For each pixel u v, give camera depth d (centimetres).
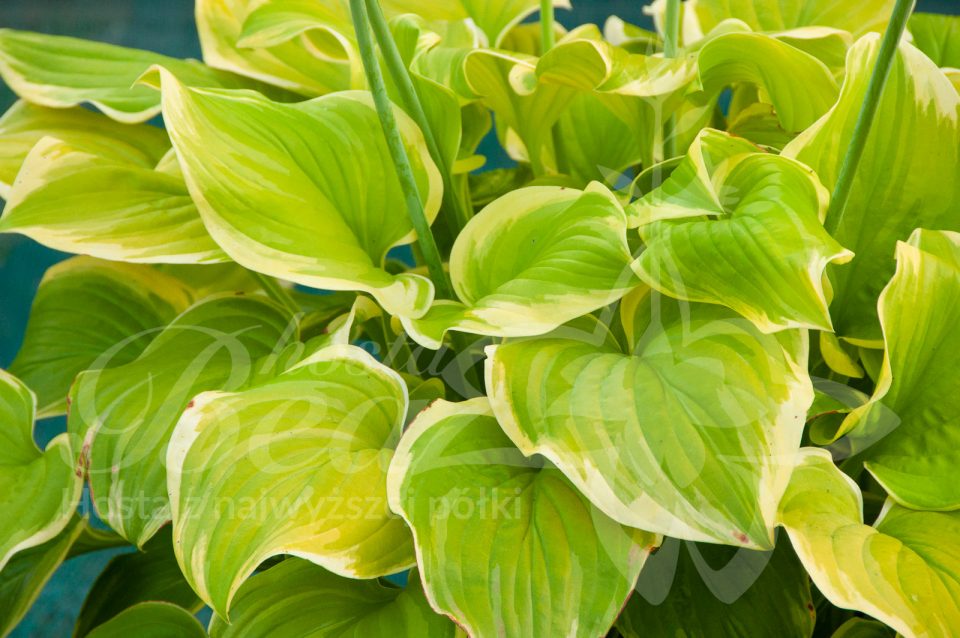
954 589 80
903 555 81
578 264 86
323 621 88
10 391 96
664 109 100
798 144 91
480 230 92
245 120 91
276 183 90
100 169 92
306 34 107
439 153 99
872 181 92
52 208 91
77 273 105
